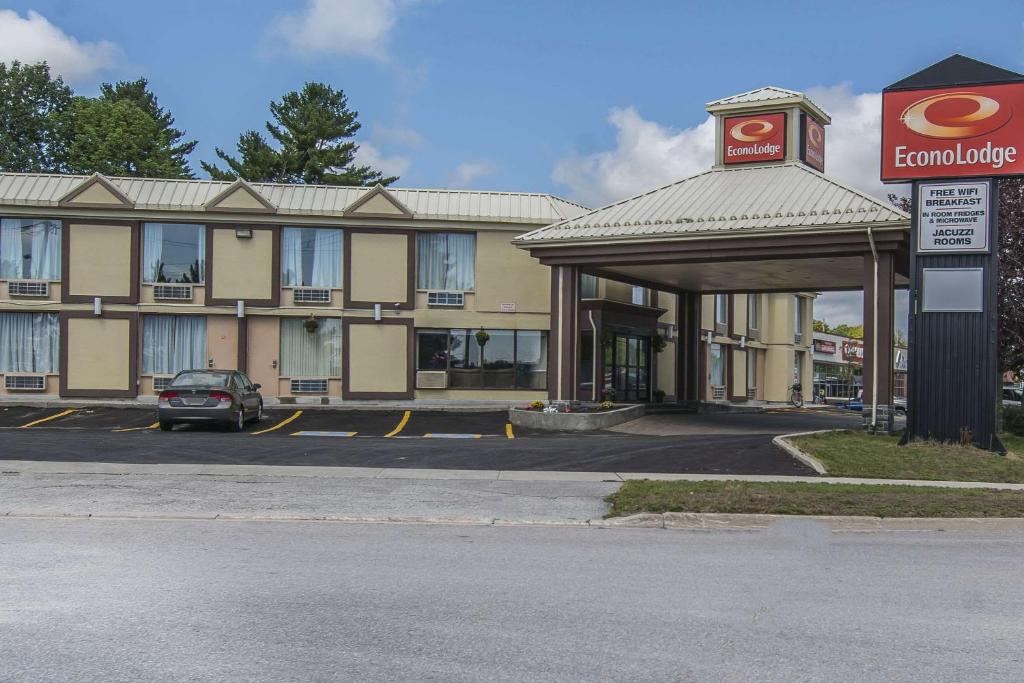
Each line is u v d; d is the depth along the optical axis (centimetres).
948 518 1141
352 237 3011
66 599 707
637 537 1041
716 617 686
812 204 2298
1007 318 2398
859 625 670
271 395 2981
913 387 1869
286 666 558
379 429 2369
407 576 812
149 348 2952
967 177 1841
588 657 584
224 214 2945
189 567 834
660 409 3203
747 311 4453
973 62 1847
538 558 905
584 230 2512
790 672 561
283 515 1136
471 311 3058
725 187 2542
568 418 2411
